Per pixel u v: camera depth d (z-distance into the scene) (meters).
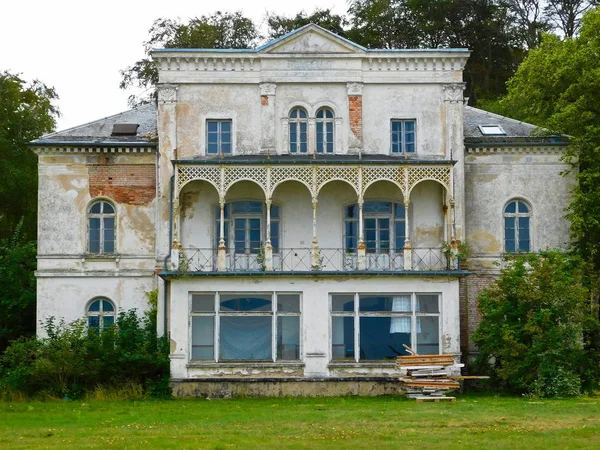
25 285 42.25
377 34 61.69
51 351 35.34
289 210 37.97
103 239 39.44
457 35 61.69
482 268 38.72
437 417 27.31
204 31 59.84
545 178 39.19
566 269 36.12
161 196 37.59
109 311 39.19
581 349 34.88
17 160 53.09
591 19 40.06
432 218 38.00
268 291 35.75
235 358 35.59
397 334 35.78
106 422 26.98
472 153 39.12
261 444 22.17
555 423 25.73
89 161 39.47
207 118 37.91
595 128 38.12
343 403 32.16
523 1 62.38
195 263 37.56
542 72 40.44
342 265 37.47
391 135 38.09
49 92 58.31
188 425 26.09
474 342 36.88
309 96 38.09
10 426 26.34
